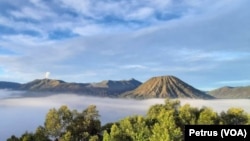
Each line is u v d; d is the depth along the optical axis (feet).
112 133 276.41
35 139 278.87
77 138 285.84
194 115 303.27
